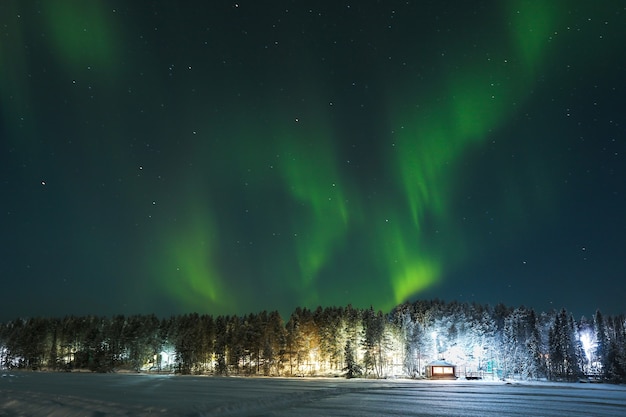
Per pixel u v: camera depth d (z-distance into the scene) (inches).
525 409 2020.2
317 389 3080.7
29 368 6939.0
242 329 6412.4
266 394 2554.1
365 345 5585.6
